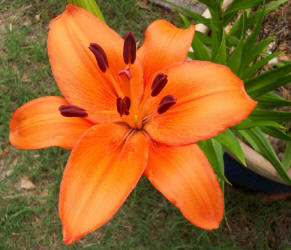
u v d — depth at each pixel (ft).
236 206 1.45
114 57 0.74
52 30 0.70
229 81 0.64
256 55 0.98
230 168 1.28
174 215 1.46
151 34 0.77
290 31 1.24
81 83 0.71
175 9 1.83
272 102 1.02
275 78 0.93
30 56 1.71
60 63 0.70
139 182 1.48
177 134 0.66
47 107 0.71
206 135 0.63
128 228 1.44
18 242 1.40
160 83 0.65
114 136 0.71
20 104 1.62
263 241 1.43
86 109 0.71
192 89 0.67
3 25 1.79
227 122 0.61
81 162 0.62
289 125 1.21
